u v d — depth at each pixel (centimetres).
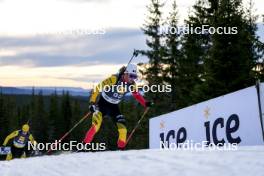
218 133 727
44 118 6053
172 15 3497
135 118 3678
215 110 736
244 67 1942
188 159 471
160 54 3306
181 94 2820
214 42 1977
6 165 648
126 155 560
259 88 633
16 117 6706
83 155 624
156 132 976
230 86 1916
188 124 828
